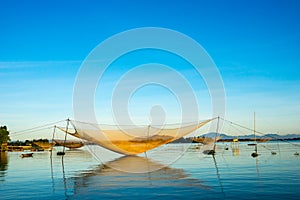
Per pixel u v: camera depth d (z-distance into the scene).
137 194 14.30
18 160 40.62
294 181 16.80
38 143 74.69
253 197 13.03
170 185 16.59
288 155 39.03
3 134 80.44
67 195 14.43
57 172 24.27
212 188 15.34
